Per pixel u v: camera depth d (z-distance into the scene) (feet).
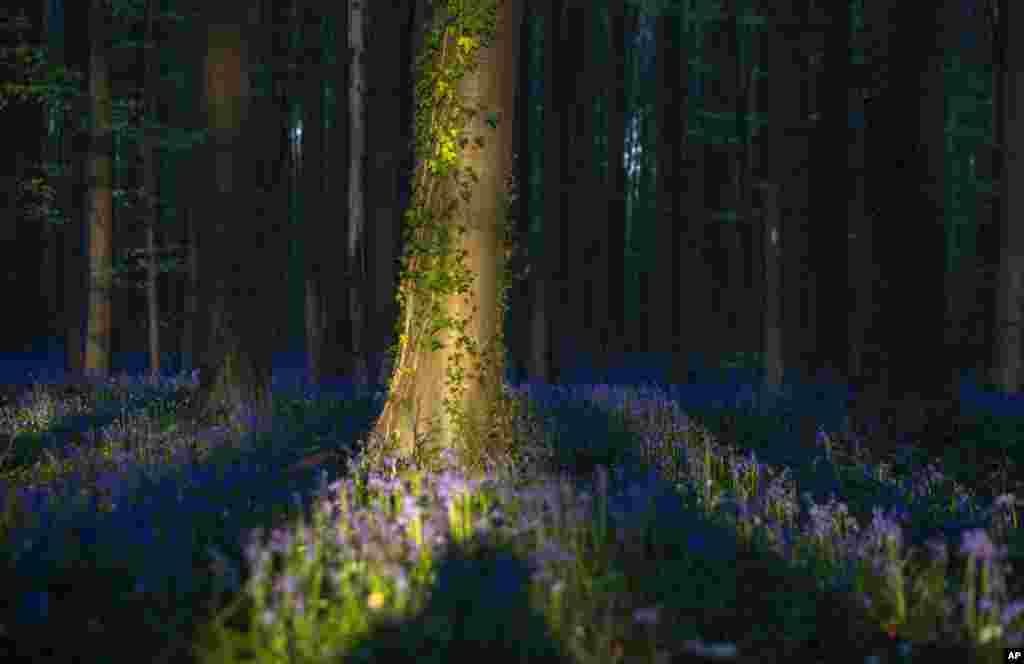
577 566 15.87
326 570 15.28
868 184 37.65
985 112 85.35
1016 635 13.83
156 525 17.95
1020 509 24.95
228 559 15.30
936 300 35.99
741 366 79.36
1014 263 52.60
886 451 33.06
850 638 14.60
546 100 68.69
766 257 60.49
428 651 12.54
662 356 96.12
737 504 22.40
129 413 40.47
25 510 18.01
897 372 36.01
